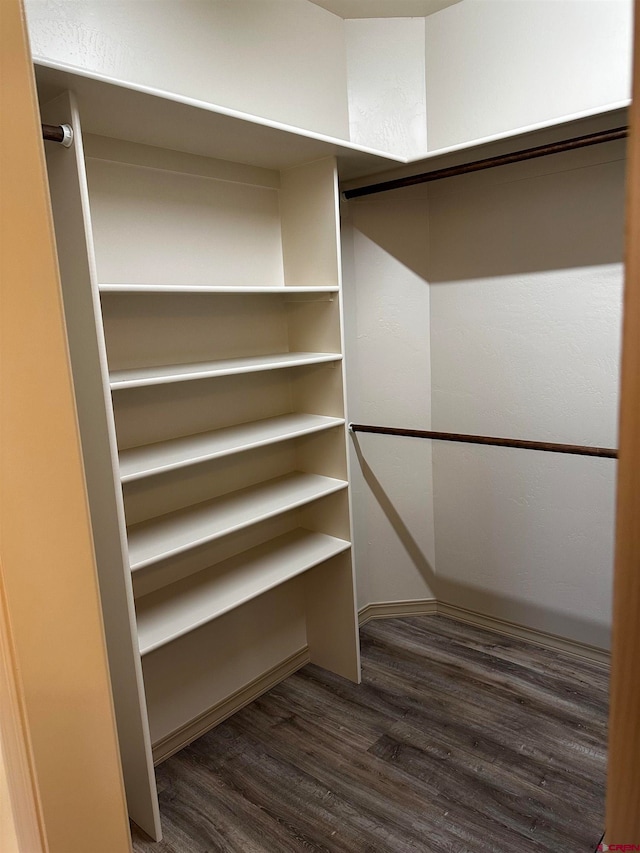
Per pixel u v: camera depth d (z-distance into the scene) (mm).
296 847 1494
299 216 1983
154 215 1686
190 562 1864
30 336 434
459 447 2365
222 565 1929
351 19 2102
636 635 254
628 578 252
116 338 1627
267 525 2113
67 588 467
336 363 1984
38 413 441
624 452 244
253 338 1997
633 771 266
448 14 2059
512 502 2268
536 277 2086
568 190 1974
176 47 1643
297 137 1614
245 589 1755
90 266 1285
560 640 2242
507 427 2240
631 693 260
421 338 2377
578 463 2094
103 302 1591
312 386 2076
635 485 243
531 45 1912
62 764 479
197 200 1787
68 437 464
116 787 525
